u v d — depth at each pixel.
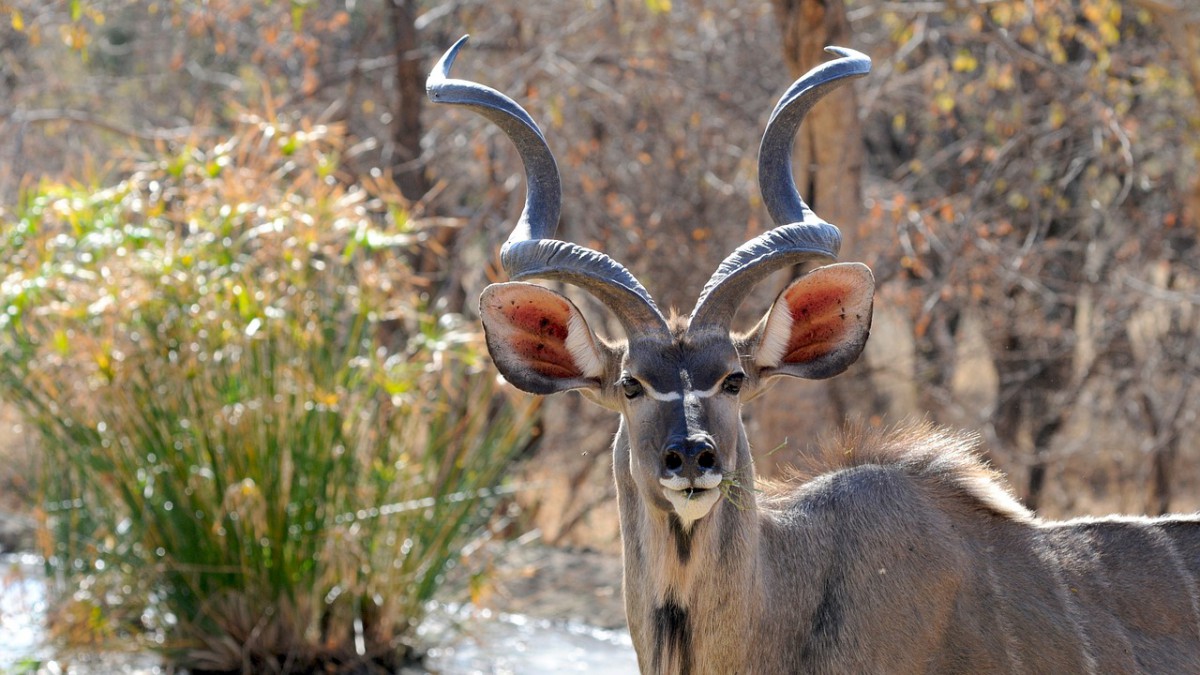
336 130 11.70
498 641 11.29
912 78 15.23
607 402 6.02
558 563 13.21
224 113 17.19
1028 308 16.52
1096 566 6.43
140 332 10.41
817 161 11.77
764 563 6.00
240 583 10.35
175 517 10.26
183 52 17.34
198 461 10.27
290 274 10.52
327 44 17.61
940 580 6.06
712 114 16.67
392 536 10.87
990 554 6.30
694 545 5.68
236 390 10.20
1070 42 17.31
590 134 17.03
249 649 10.38
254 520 10.20
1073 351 17.11
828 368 6.14
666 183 16.66
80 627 10.41
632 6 16.89
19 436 13.76
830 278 5.97
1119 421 17.95
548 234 6.14
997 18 14.91
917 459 6.51
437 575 10.98
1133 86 15.80
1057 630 6.14
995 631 6.08
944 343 16.59
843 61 6.21
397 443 10.91
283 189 12.37
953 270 13.91
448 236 17.00
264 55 16.52
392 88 18.12
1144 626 6.35
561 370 6.11
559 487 17.97
